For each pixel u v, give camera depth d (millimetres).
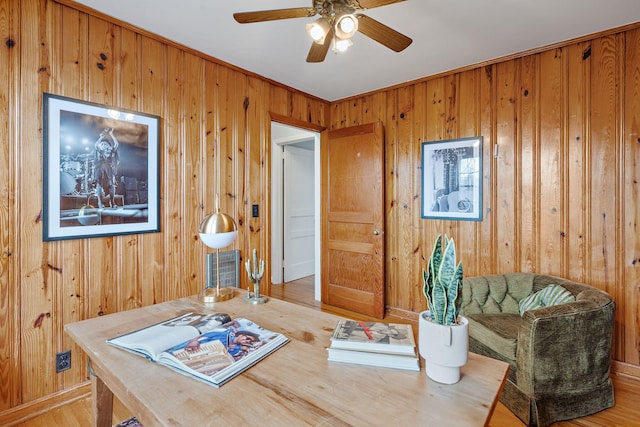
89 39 1965
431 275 976
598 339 1750
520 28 2189
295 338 1201
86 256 1971
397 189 3281
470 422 737
